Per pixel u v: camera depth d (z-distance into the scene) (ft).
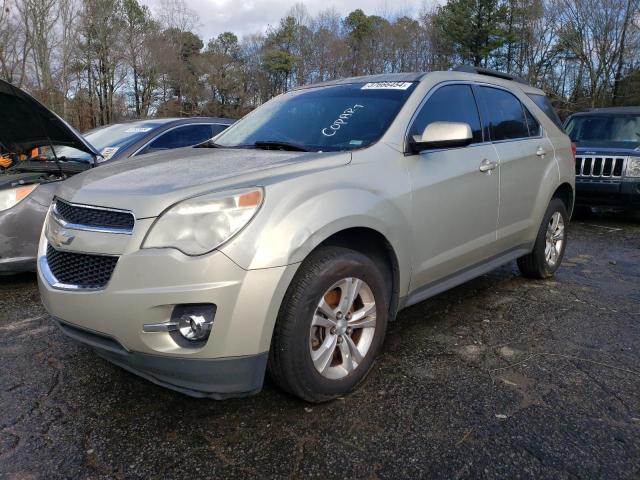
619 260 19.74
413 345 11.69
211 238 7.79
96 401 9.39
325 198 8.78
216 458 7.82
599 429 8.48
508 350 11.46
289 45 175.83
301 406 9.18
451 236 11.75
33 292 15.47
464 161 12.09
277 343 8.38
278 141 11.63
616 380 10.12
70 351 11.43
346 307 9.20
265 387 9.84
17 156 18.11
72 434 8.41
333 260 8.84
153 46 138.92
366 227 9.31
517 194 14.06
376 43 165.78
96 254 8.30
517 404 9.23
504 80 15.25
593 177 27.81
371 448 8.02
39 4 91.97
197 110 160.15
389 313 10.61
